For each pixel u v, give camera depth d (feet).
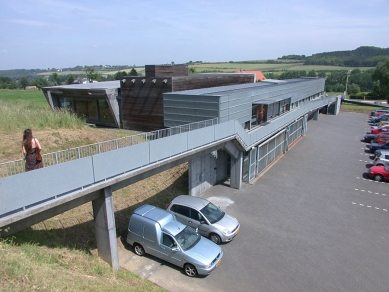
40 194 24.95
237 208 51.26
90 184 29.14
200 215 41.88
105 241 32.99
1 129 58.03
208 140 46.03
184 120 60.44
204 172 56.90
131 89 82.33
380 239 42.57
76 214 41.60
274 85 90.38
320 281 33.58
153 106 79.15
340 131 122.72
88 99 97.35
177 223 37.06
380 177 65.77
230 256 37.91
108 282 28.37
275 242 41.32
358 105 209.36
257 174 67.87
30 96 184.85
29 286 21.01
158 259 36.86
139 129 83.61
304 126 112.16
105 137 65.92
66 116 69.62
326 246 40.55
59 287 22.63
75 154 40.04
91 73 277.85
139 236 36.73
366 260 37.60
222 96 55.21
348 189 60.85
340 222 47.26
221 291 31.65
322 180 65.67
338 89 322.14
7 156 48.34
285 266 36.11
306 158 82.43
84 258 32.48
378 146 89.71
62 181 26.55
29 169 27.32
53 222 37.93
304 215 49.32
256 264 36.42
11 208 23.11
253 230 44.37
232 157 58.34
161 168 39.22
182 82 77.41
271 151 77.25
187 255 33.53
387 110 162.61
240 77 102.68
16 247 26.94
